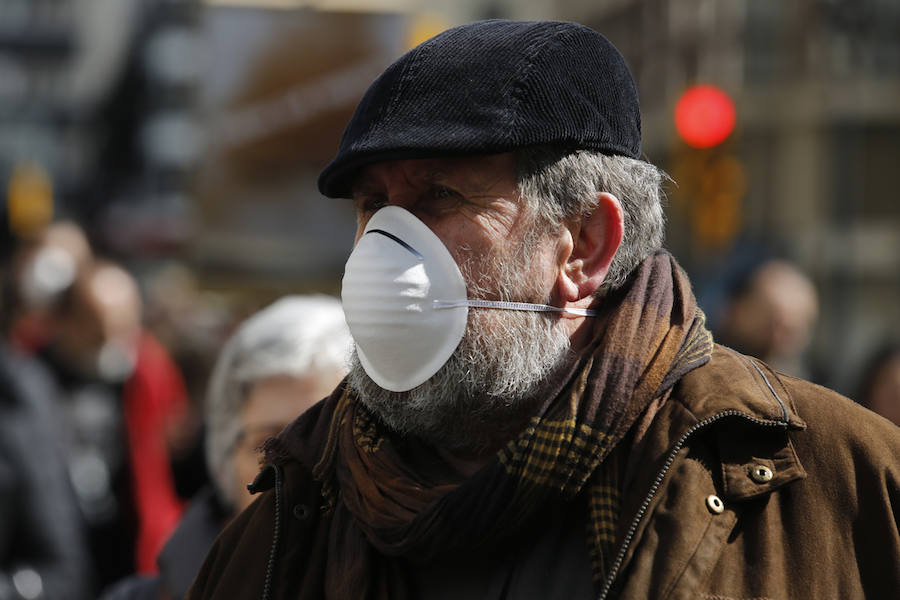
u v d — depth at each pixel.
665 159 33.91
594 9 38.94
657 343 3.35
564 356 3.48
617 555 3.12
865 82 42.22
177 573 5.39
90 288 10.41
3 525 7.87
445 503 3.23
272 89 15.52
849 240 42.16
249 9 15.47
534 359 3.41
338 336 5.40
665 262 3.60
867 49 42.34
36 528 7.96
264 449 3.75
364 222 3.61
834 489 3.18
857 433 3.24
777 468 3.17
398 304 3.34
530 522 3.30
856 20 41.97
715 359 3.41
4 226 31.88
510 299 3.39
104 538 9.92
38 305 11.40
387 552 3.35
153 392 10.48
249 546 3.71
